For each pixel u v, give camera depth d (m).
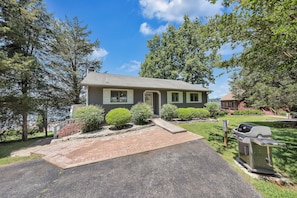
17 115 10.84
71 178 3.79
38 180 3.79
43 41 12.67
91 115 8.37
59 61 14.91
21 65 8.38
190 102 15.30
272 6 3.20
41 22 12.05
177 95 14.51
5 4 8.62
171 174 3.80
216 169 4.06
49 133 15.06
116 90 11.09
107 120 8.79
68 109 15.95
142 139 7.07
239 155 4.57
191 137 7.22
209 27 4.66
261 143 3.59
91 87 10.21
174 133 7.96
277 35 3.37
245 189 3.17
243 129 4.44
